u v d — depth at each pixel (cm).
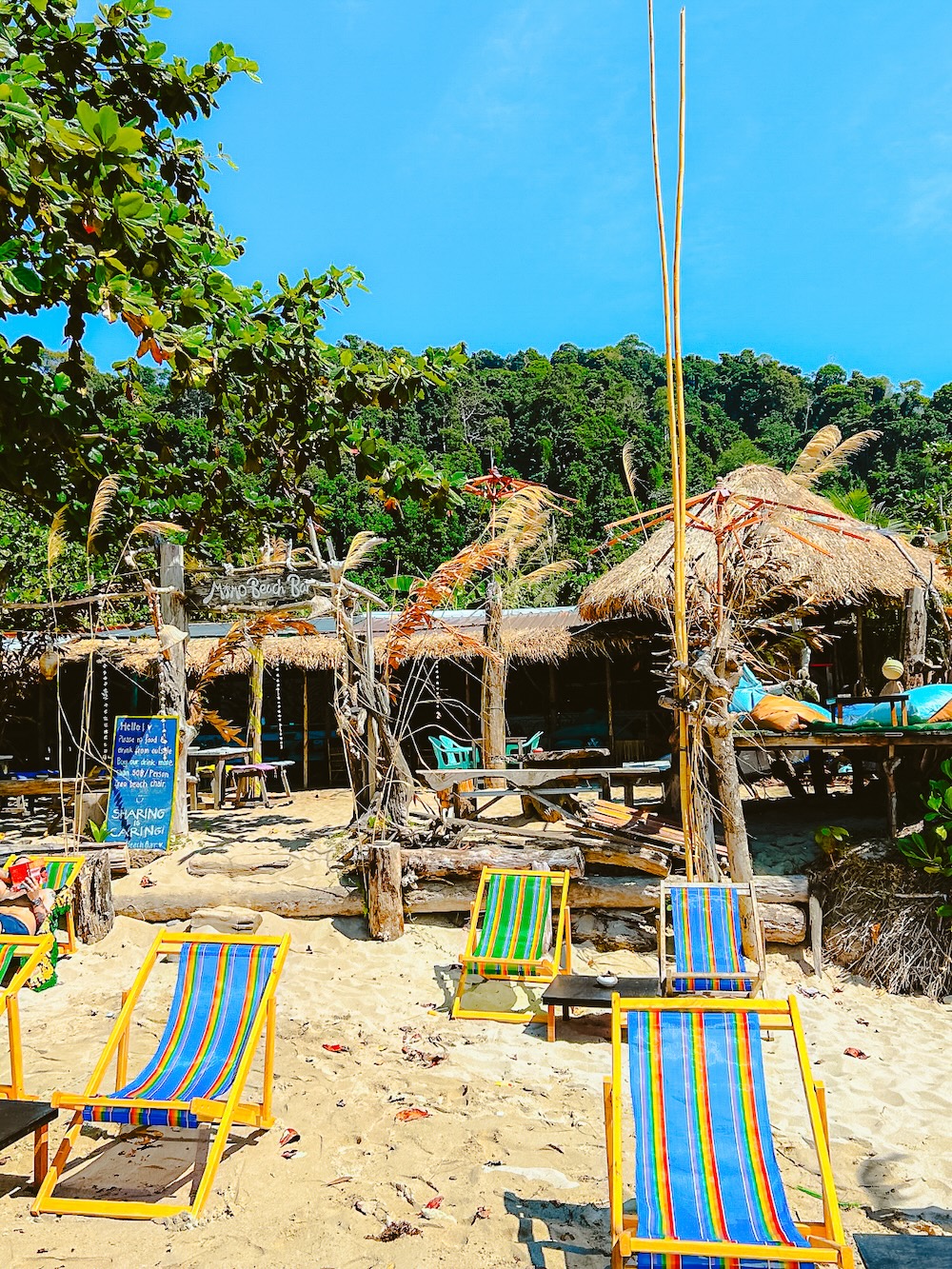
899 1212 429
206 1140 473
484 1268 377
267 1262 379
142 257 572
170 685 1066
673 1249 317
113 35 739
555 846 859
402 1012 691
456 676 1888
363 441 833
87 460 892
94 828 1004
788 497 1022
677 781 959
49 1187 421
